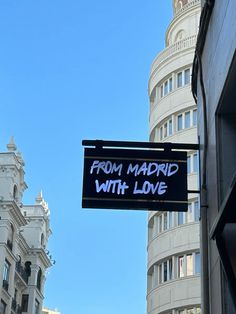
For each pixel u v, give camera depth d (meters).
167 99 36.41
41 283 58.38
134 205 8.66
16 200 51.41
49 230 61.78
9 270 49.09
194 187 30.84
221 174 8.20
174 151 8.99
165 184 8.78
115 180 8.77
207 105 9.38
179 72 36.53
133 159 8.92
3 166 50.47
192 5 40.44
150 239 35.56
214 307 8.14
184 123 35.00
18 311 52.69
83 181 8.77
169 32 42.34
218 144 8.43
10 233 49.81
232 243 6.68
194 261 31.09
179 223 32.62
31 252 56.69
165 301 31.56
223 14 8.23
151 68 39.31
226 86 8.01
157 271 33.41
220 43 8.41
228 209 6.07
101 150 8.96
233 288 6.37
